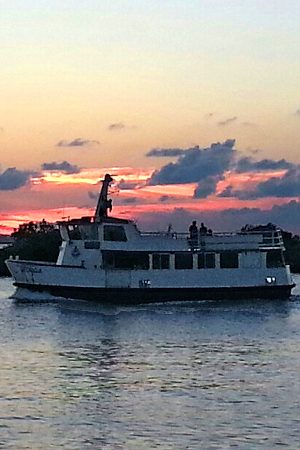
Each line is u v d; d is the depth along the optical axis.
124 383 46.69
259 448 33.59
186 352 58.94
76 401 41.84
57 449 33.56
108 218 95.69
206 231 98.00
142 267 95.81
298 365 52.84
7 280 168.38
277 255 99.94
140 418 38.34
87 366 52.50
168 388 45.28
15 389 44.69
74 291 95.25
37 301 96.81
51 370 50.81
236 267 98.25
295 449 33.50
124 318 82.19
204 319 81.62
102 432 36.00
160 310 90.00
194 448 33.53
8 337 67.44
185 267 96.81
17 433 35.75
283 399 42.16
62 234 97.19
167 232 96.75
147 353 58.38
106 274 94.88
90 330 72.38
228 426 36.88
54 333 70.19
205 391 44.34
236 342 64.81
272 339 66.81
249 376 48.72
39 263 96.69
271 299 99.19
